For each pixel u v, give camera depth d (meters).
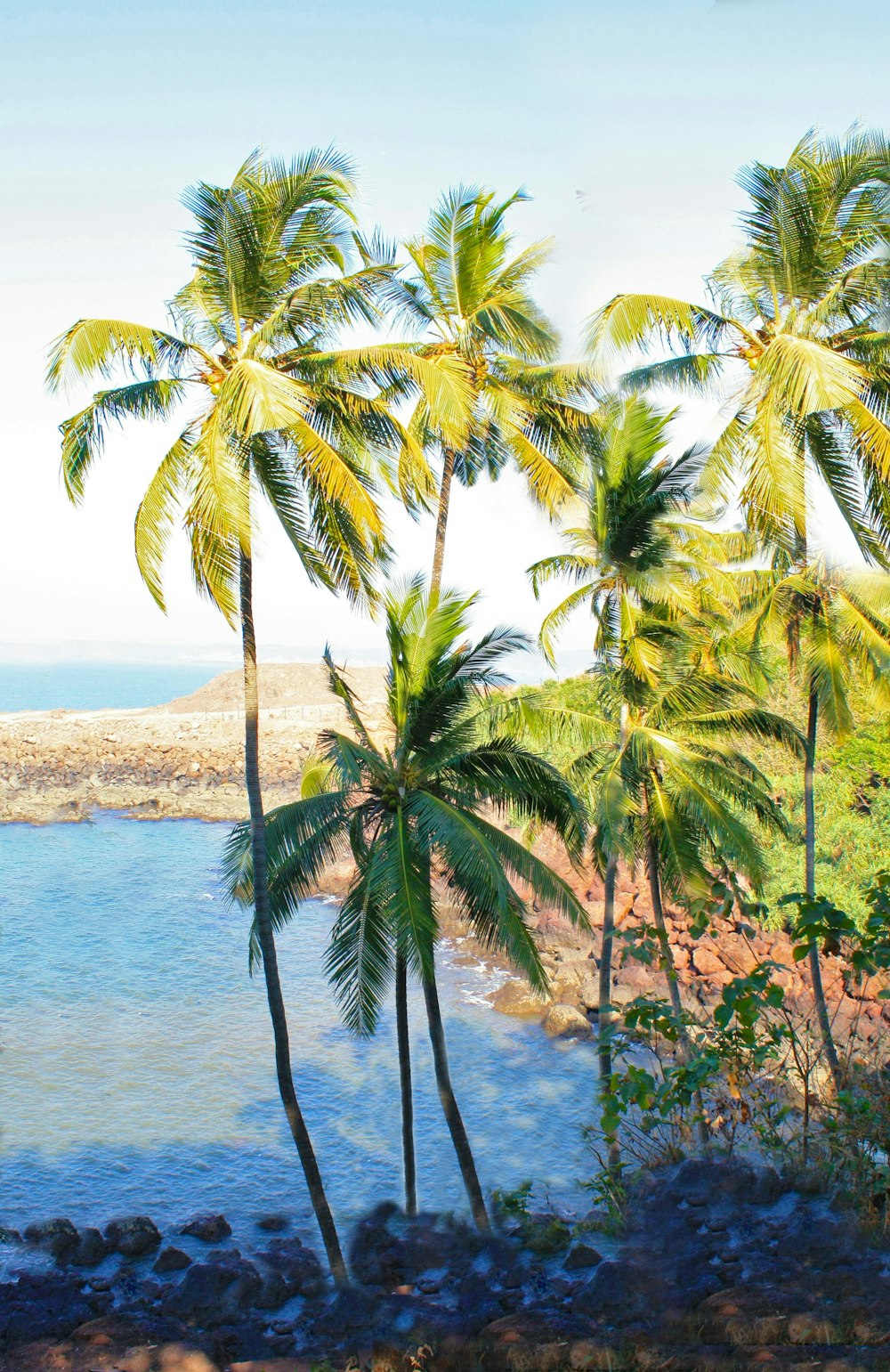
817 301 19.31
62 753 76.00
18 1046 28.81
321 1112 24.86
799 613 20.98
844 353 19.12
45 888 45.62
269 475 15.16
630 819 20.78
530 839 21.91
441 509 21.81
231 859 17.47
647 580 20.12
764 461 18.70
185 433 15.19
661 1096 13.26
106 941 38.38
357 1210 20.11
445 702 16.36
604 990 20.59
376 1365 11.30
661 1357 8.70
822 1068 19.83
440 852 16.19
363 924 16.73
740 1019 12.88
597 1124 23.42
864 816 35.88
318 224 15.13
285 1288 15.47
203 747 76.56
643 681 20.78
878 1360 7.57
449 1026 29.86
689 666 21.14
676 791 20.70
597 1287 10.98
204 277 15.13
